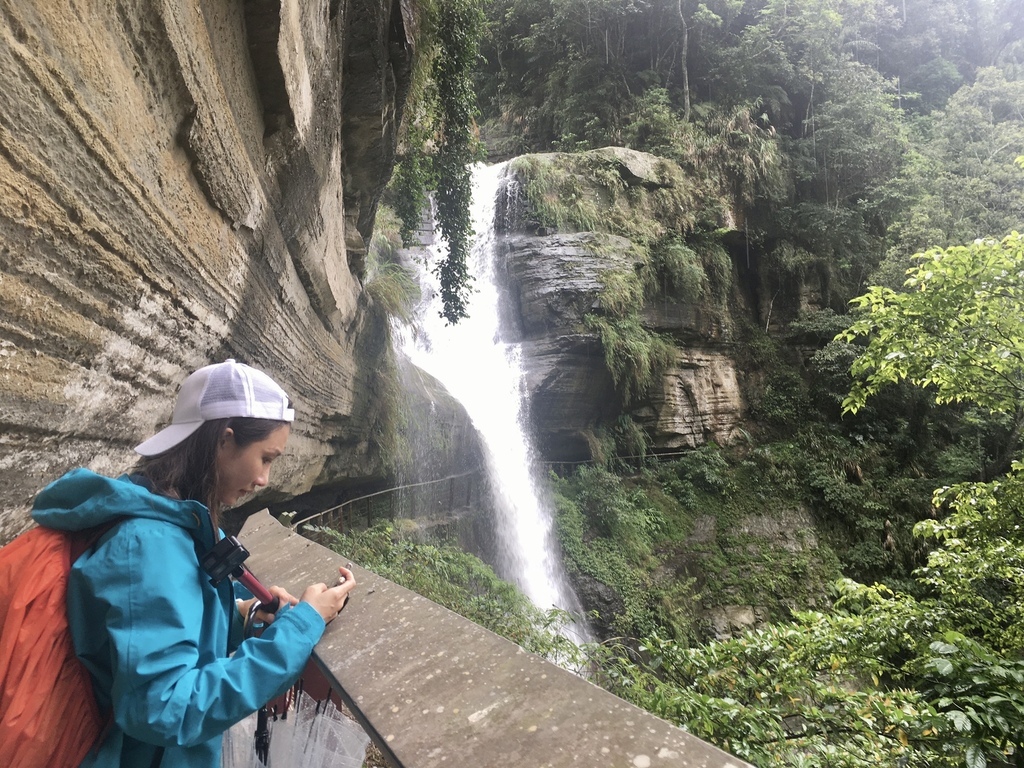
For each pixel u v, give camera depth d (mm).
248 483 1203
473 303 19562
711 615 16109
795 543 18250
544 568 15914
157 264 2465
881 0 32438
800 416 21734
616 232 19781
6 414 1624
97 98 1799
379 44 6016
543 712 1014
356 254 8602
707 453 20078
